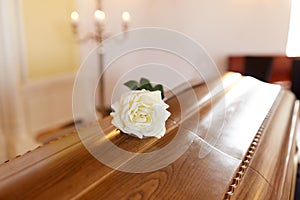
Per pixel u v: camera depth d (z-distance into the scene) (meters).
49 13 3.07
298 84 3.18
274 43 3.61
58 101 3.35
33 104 3.09
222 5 3.65
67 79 3.39
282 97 1.49
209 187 0.69
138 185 0.69
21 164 0.74
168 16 3.85
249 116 1.12
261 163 0.83
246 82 1.60
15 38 2.79
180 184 0.70
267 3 3.51
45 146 0.84
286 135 1.10
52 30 3.14
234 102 1.25
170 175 0.73
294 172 1.04
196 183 0.70
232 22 3.67
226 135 0.95
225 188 0.69
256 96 1.37
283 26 3.53
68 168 0.73
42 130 3.23
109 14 3.66
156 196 0.65
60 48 3.25
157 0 3.83
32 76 3.02
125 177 0.71
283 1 3.45
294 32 3.51
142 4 3.86
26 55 2.93
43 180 0.69
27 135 3.03
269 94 1.44
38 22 2.99
